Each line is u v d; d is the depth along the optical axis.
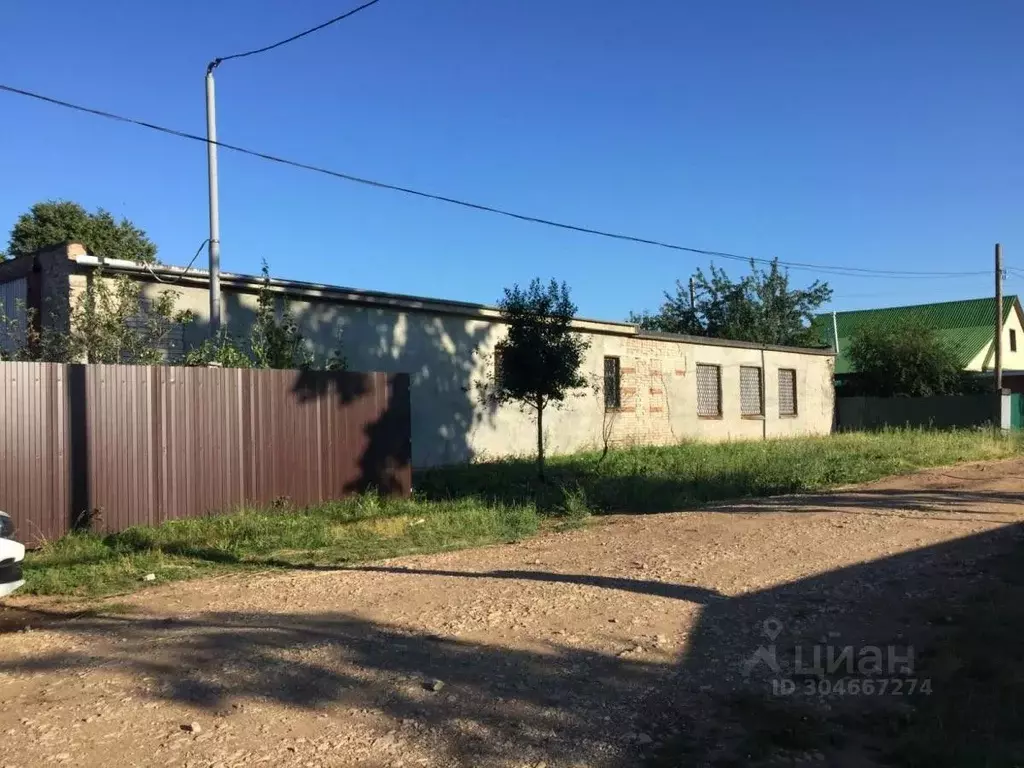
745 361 27.73
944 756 3.95
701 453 20.23
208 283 14.13
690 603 6.80
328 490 12.30
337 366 14.51
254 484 11.41
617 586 7.37
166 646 5.77
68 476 9.60
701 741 4.23
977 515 11.20
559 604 6.78
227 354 12.23
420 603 6.91
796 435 29.86
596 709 4.62
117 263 12.95
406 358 17.56
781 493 14.12
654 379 23.94
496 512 11.44
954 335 44.94
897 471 17.08
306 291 15.55
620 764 3.96
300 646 5.73
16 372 9.23
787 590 7.22
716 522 10.85
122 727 4.35
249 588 7.57
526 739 4.23
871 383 33.25
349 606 6.84
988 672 5.08
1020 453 21.66
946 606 6.62
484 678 5.09
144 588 7.66
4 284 14.10
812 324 40.47
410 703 4.69
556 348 15.40
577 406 21.39
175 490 10.56
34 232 32.34
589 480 15.12
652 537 9.85
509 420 19.80
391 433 13.26
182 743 4.16
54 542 9.30
